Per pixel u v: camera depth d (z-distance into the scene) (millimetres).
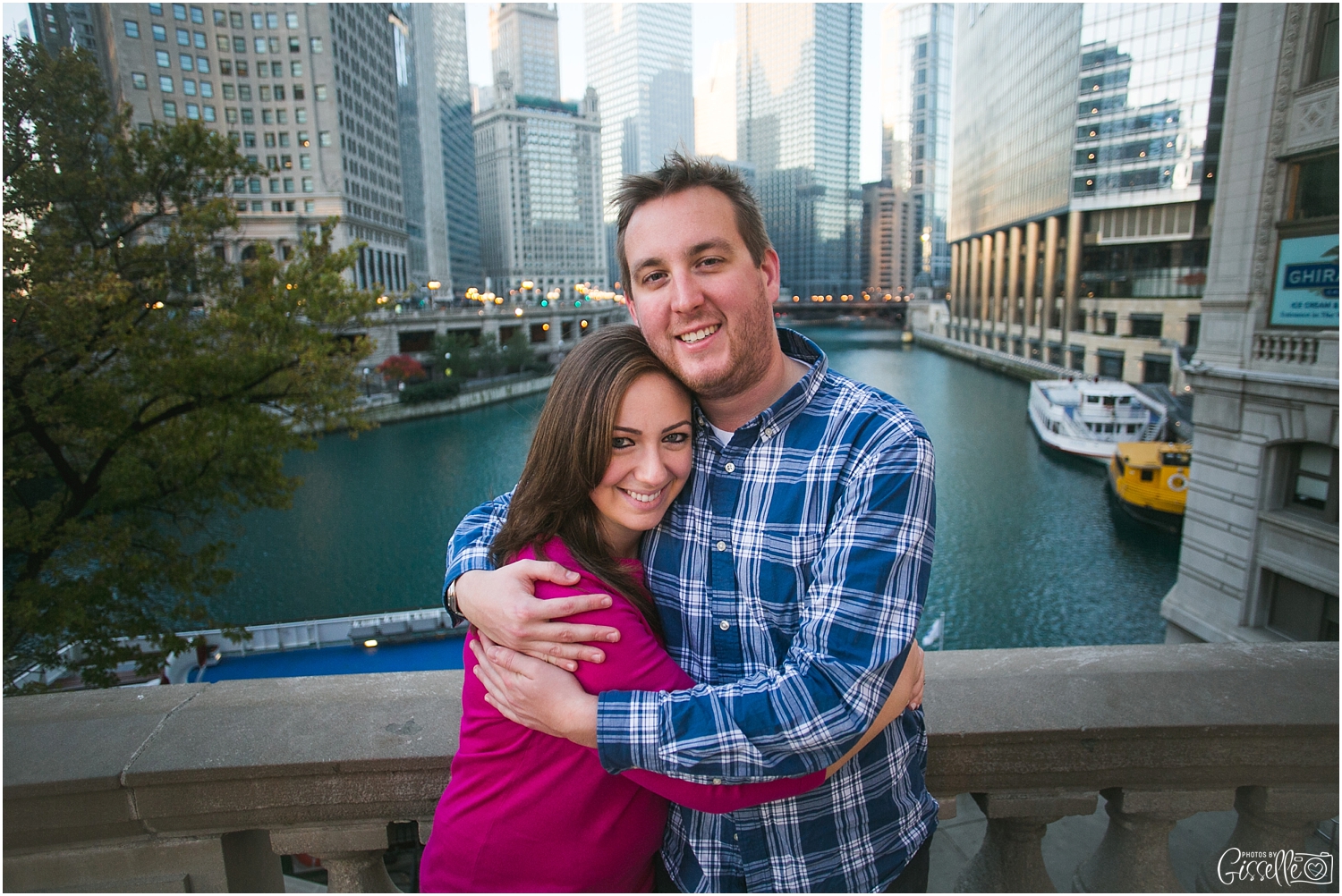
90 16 34375
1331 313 11703
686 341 1328
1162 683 2020
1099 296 59062
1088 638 25906
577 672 1246
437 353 65000
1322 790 1892
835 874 1377
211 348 10672
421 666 19781
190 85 46688
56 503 11000
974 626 26922
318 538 34531
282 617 26953
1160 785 1923
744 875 1406
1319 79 11719
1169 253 51844
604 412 1308
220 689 2135
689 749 1146
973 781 1901
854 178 132250
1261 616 13352
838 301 127250
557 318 83250
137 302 10367
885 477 1240
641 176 1379
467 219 156375
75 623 9805
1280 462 12953
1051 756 1884
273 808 1838
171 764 1791
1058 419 46625
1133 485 34062
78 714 1997
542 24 182875
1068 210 58875
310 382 11281
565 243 145000
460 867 1373
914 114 154625
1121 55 52500
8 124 9406
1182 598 15070
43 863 1835
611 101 137750
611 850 1354
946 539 34094
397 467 45375
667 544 1464
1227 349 13773
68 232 9938
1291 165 12414
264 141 55781
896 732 1451
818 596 1239
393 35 82688
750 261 1354
